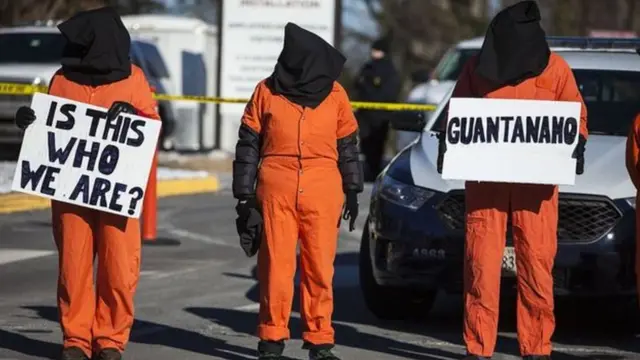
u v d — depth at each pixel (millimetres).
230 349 21188
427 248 21625
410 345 21781
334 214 19000
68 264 18969
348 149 19094
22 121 18734
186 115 63406
